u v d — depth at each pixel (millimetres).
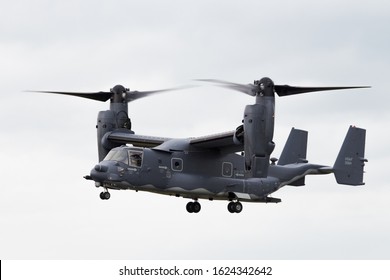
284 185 151250
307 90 129875
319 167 154000
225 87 131000
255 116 127938
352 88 129000
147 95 148875
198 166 139750
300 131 157625
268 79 129000
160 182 136000
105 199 135625
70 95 147375
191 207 147125
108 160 133125
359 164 155125
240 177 143875
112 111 147875
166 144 139125
